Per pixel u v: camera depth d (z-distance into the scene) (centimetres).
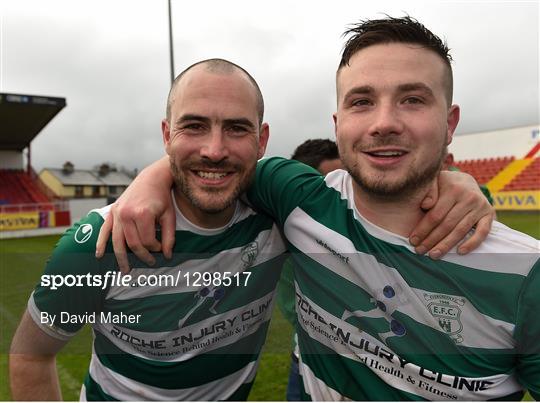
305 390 150
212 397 159
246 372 162
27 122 1941
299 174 161
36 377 151
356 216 139
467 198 128
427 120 122
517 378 129
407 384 131
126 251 137
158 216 139
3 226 1487
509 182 2028
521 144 2095
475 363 125
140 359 153
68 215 1642
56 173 3234
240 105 134
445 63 127
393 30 124
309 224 145
